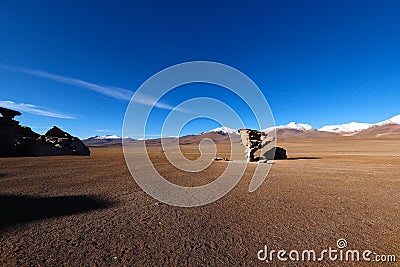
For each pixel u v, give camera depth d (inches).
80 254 182.7
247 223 259.0
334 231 236.2
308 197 378.3
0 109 1155.3
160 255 184.7
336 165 856.3
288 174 642.8
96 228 236.4
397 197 373.4
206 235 225.5
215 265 171.9
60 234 219.0
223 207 322.0
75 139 1406.3
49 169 635.5
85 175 557.3
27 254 180.4
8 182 441.7
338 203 340.2
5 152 1060.5
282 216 283.1
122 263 171.5
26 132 1269.7
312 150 2255.2
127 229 236.1
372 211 300.4
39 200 329.7
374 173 639.1
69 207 304.2
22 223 243.9
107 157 1138.7
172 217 276.4
